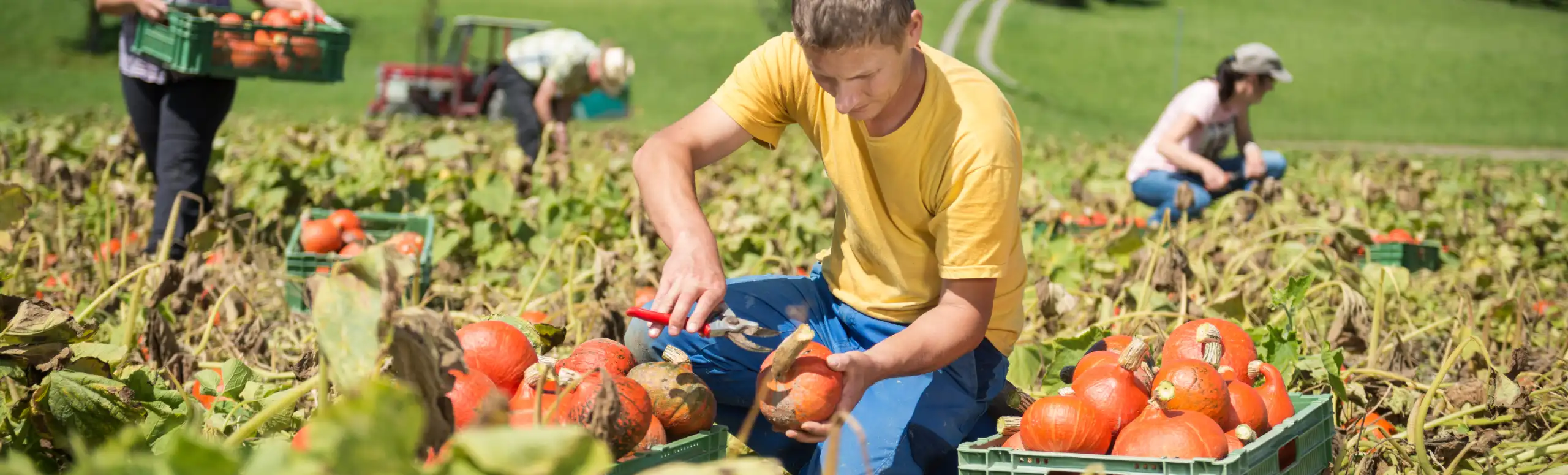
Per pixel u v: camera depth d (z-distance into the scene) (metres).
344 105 31.97
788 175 8.84
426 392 1.67
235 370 2.62
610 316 3.38
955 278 2.44
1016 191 2.46
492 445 1.28
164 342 3.06
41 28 42.00
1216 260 5.16
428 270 4.63
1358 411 3.19
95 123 12.96
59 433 2.12
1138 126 36.94
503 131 14.72
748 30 50.66
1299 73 47.22
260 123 14.66
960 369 2.67
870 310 2.78
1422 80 46.84
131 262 4.88
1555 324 4.58
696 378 2.19
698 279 2.37
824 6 2.14
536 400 1.87
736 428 2.78
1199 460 1.99
